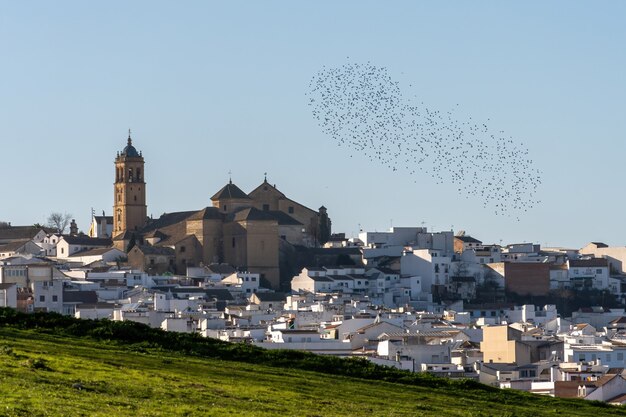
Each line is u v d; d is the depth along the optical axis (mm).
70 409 176250
